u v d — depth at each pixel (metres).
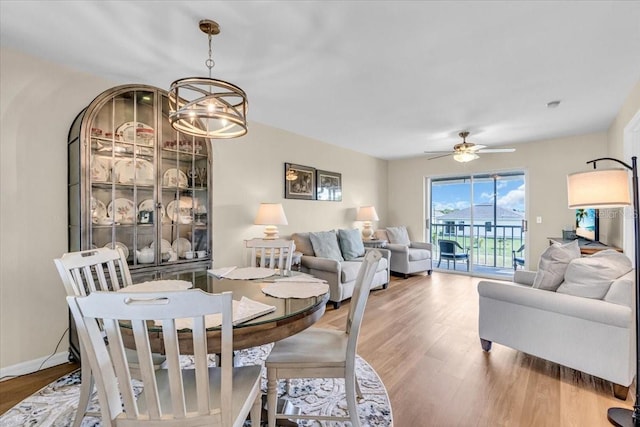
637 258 1.73
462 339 2.79
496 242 5.73
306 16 1.84
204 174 3.15
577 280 2.08
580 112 3.59
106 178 2.53
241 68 2.49
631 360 1.86
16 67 2.23
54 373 2.26
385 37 2.06
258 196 4.02
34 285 2.32
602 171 1.88
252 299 1.60
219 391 1.27
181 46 2.17
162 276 2.17
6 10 1.77
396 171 6.68
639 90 2.72
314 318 1.51
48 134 2.38
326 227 5.13
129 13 1.81
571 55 2.30
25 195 2.28
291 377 1.51
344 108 3.46
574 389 2.00
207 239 3.11
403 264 5.31
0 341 2.18
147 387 0.97
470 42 2.12
